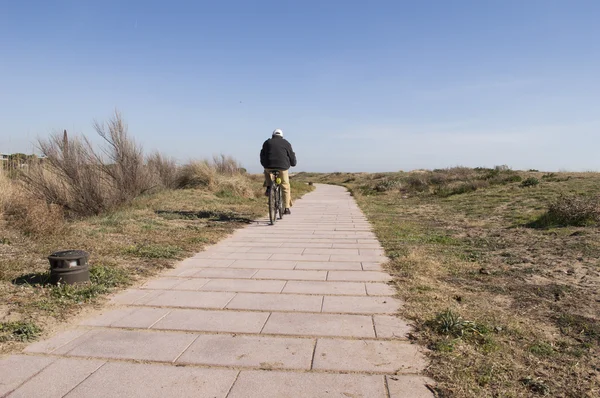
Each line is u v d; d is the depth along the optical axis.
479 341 3.27
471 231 8.85
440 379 2.72
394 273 5.42
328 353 3.12
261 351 3.16
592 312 3.88
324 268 5.73
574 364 2.90
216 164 20.80
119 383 2.70
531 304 4.12
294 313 3.98
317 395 2.56
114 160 11.49
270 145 10.26
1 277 4.52
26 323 3.49
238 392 2.60
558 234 7.73
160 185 14.97
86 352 3.13
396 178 29.52
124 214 9.47
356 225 10.12
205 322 3.75
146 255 6.14
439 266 5.68
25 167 9.52
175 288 4.78
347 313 3.97
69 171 9.57
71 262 4.46
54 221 6.80
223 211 11.98
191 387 2.65
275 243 7.67
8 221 7.23
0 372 2.81
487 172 25.78
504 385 2.63
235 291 4.68
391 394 2.56
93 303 4.18
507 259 6.01
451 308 4.01
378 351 3.14
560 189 15.96
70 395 2.55
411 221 10.87
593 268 5.34
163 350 3.18
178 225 8.95
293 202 17.27
